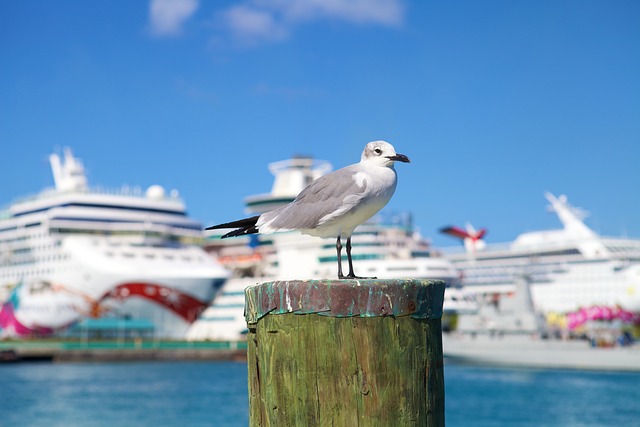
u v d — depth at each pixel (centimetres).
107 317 7988
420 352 492
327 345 484
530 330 6600
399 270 7500
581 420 3472
